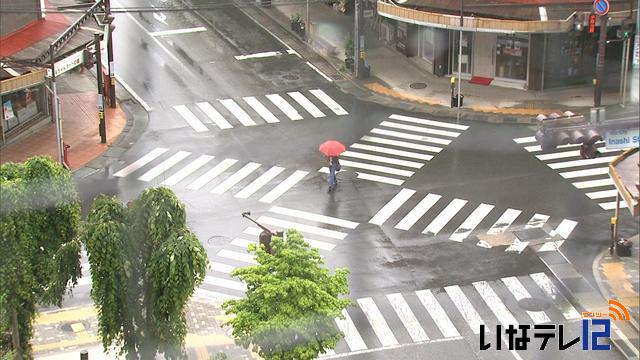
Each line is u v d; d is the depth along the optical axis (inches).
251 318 1068.5
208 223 1624.0
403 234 1587.1
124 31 2511.1
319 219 1638.8
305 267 1082.7
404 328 1334.9
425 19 2140.7
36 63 1763.0
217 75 2288.4
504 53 2229.3
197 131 2000.5
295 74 2308.1
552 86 2213.3
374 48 2485.2
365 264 1494.8
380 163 1855.3
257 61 2374.5
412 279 1455.5
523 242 1557.6
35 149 1894.7
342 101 2162.9
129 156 1882.4
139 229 1032.2
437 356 1273.4
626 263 1494.8
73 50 1943.9
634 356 1267.2
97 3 1977.1
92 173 1804.9
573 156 1872.5
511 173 1804.9
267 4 2716.5
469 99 2169.0
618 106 2087.8
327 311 1061.8
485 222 1621.6
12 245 1014.4
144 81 2236.7
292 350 1066.7
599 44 1990.7
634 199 1389.0
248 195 1726.1
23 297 1038.4
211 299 1411.2
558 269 1480.1
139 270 1041.5
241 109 2112.5
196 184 1768.0
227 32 2536.9
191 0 2746.1
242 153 1902.1
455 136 1974.7
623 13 2030.0
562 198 1706.4
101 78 1894.7
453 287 1437.0
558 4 2133.4
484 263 1498.5
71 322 1343.5
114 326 1043.3
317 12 2706.7
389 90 2224.4
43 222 1031.0
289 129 2016.5
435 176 1796.3
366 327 1337.4
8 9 1942.7
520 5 2130.9
